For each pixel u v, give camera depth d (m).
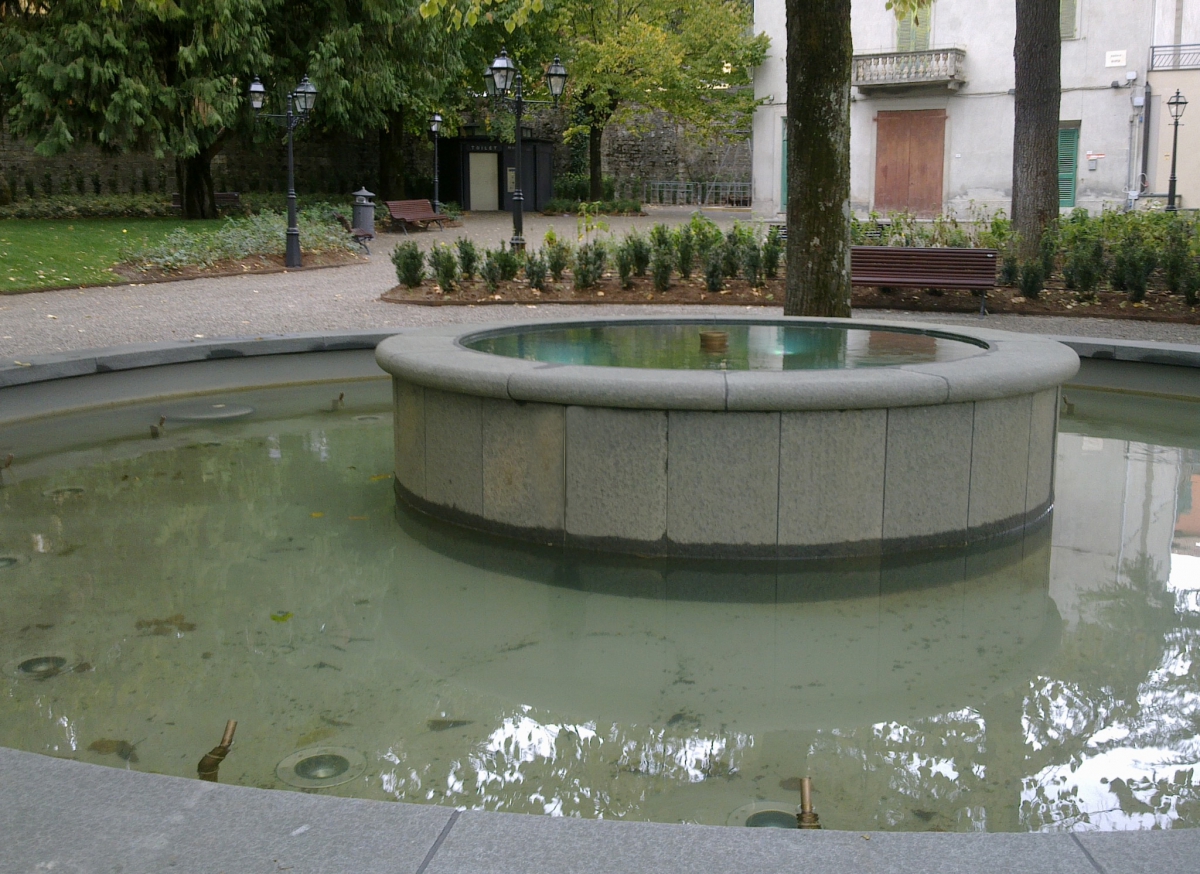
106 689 3.97
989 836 2.22
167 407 9.41
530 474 5.53
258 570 5.33
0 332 11.62
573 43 34.50
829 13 9.66
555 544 5.52
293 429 8.57
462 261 15.38
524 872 2.10
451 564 5.40
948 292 14.67
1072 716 3.80
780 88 31.44
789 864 2.12
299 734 3.63
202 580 5.18
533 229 28.56
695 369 5.73
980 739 3.63
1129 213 17.42
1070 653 4.36
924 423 5.29
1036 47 16.25
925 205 30.88
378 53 26.03
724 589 5.04
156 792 2.36
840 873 2.09
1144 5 27.86
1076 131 29.16
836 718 3.79
